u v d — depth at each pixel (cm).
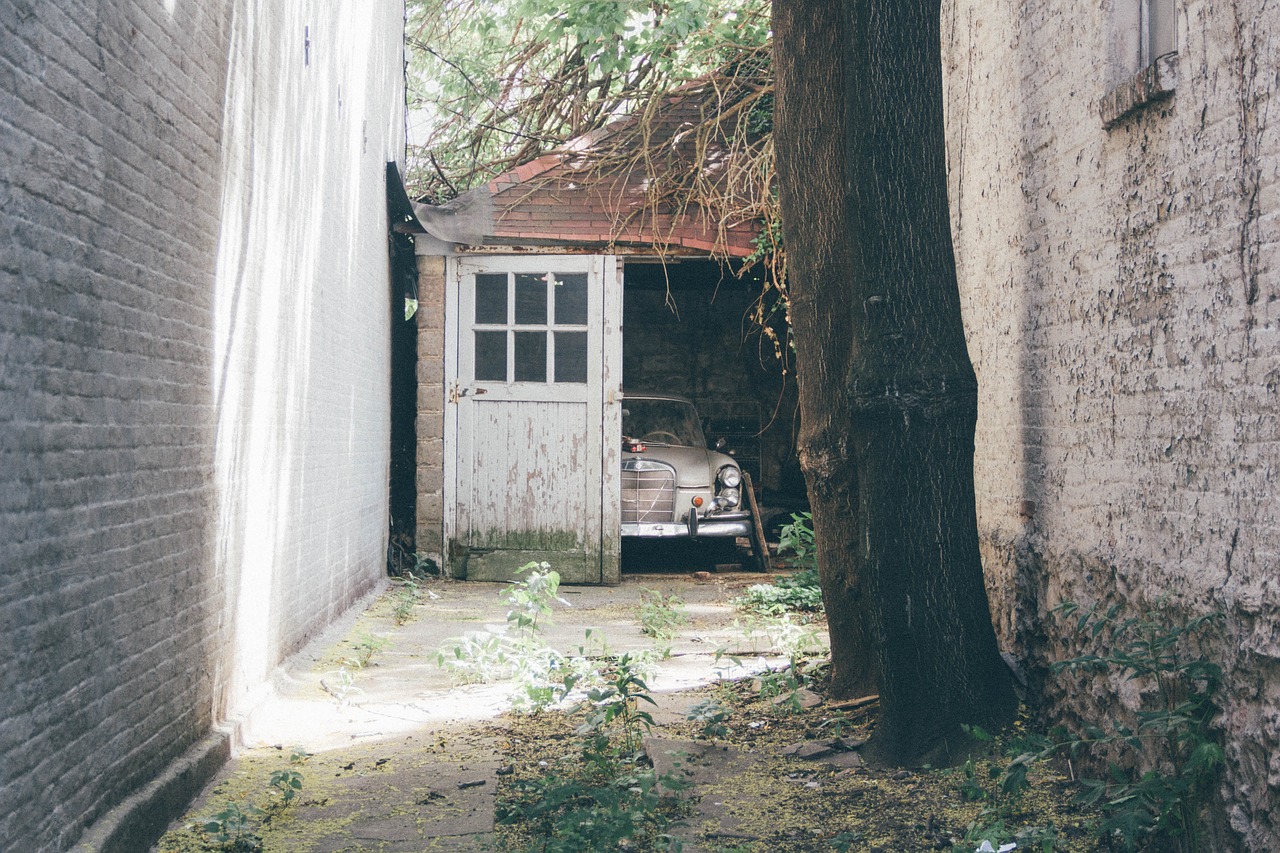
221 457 459
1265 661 291
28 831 272
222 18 450
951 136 605
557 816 381
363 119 848
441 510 1016
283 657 590
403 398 1077
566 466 1008
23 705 270
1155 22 388
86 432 313
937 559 439
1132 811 312
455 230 949
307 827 374
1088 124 420
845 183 449
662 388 1513
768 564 1077
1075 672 424
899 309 438
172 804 371
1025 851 341
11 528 265
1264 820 287
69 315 300
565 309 1009
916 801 398
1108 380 401
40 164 278
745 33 1035
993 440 539
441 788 420
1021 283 497
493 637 658
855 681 526
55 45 286
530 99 1362
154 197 371
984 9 548
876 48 433
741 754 463
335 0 720
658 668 643
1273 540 290
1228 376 315
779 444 1502
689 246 1001
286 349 582
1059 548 448
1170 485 351
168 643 388
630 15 1126
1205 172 329
